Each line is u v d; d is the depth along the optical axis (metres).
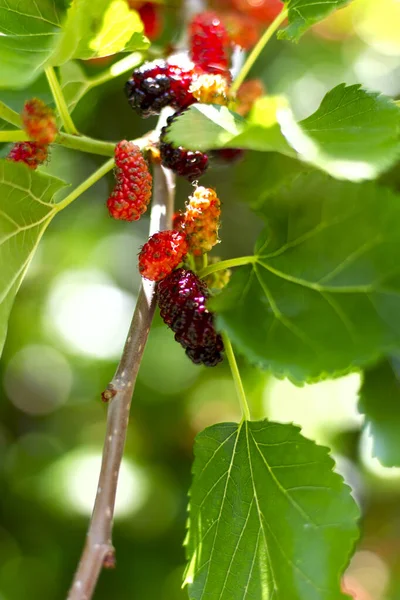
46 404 0.80
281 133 0.34
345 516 0.38
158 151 0.42
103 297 0.79
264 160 0.50
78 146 0.41
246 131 0.34
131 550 0.67
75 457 0.73
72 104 0.44
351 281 0.35
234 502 0.39
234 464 0.39
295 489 0.38
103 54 0.39
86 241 0.80
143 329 0.38
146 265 0.38
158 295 0.39
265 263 0.36
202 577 0.38
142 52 0.44
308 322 0.34
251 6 0.51
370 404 0.38
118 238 0.81
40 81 0.43
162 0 0.49
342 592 0.37
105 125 0.68
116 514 0.68
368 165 0.34
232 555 0.38
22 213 0.40
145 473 0.71
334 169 0.34
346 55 0.77
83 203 0.79
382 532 0.71
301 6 0.41
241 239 0.74
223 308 0.35
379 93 0.37
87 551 0.35
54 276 0.79
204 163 0.40
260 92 0.45
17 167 0.39
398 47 0.79
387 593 0.75
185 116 0.36
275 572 0.38
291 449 0.38
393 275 0.34
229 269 0.41
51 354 0.78
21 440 0.77
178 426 0.76
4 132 0.39
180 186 0.70
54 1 0.39
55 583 0.67
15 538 0.69
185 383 0.77
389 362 0.38
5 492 0.72
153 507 0.69
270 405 0.69
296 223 0.36
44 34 0.39
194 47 0.43
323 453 0.38
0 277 0.39
